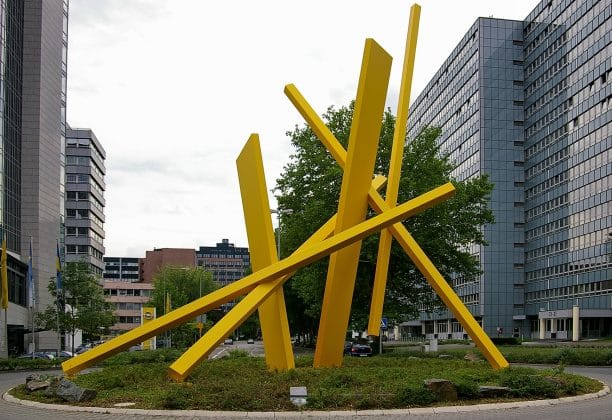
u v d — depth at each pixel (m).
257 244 16.41
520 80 87.75
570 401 12.98
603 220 68.56
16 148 56.91
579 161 74.00
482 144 86.12
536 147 84.19
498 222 85.69
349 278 16.73
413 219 33.19
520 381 13.40
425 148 36.16
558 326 74.56
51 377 16.58
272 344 16.25
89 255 97.81
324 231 16.95
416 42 18.30
